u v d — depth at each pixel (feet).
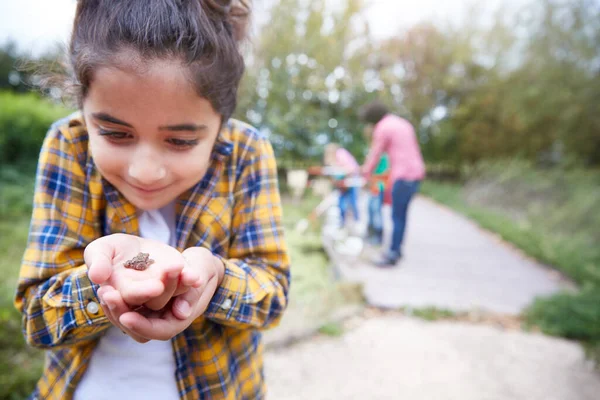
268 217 2.75
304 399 6.93
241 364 2.88
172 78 1.93
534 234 18.53
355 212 16.28
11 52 33.65
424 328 9.54
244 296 2.41
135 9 1.94
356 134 28.09
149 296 1.67
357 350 8.48
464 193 32.71
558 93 33.55
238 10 2.60
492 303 11.05
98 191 2.50
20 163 21.65
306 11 27.04
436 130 42.09
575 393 7.47
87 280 2.21
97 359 2.60
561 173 27.76
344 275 12.21
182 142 2.14
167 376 2.59
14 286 9.26
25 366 6.54
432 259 14.96
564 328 9.59
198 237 2.54
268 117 24.43
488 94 39.68
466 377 7.77
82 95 2.10
